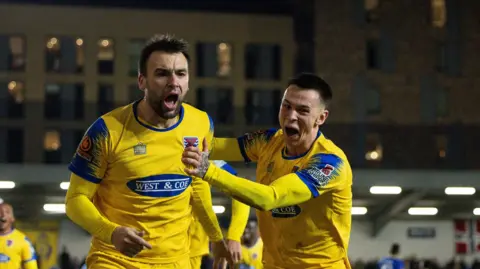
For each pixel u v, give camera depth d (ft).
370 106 165.37
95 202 20.77
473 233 123.75
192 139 20.53
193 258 29.84
